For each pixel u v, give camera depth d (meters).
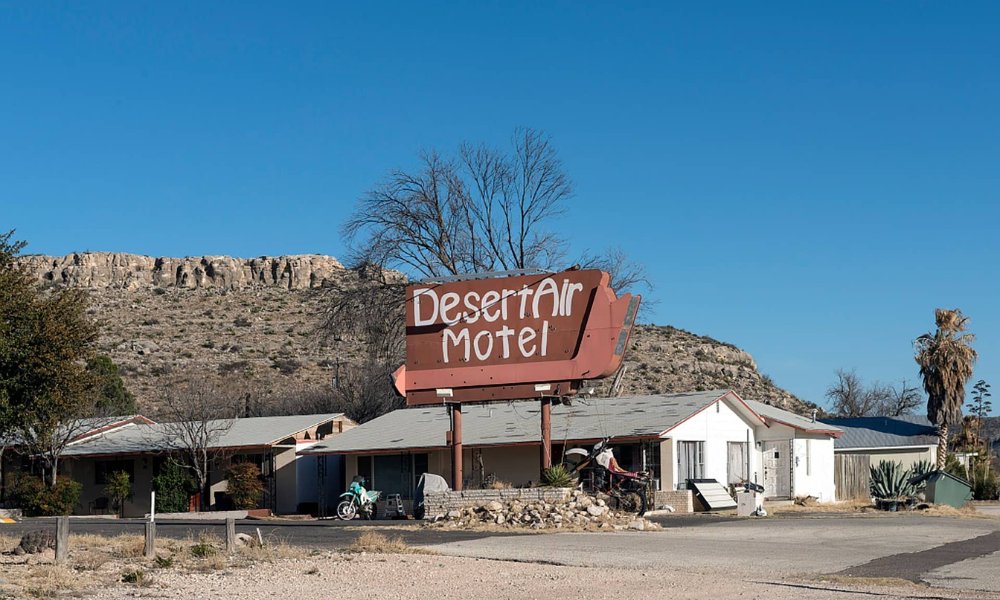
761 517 31.55
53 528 25.89
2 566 17.58
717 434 39.16
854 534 25.05
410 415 44.69
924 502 38.41
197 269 118.06
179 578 16.91
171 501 43.28
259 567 18.28
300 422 45.75
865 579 17.14
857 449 56.94
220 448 43.31
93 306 101.38
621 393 73.94
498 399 28.88
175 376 80.00
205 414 45.97
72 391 28.84
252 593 15.58
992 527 26.98
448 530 26.55
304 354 87.88
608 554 20.80
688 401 39.12
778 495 42.03
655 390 76.25
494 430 39.03
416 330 29.67
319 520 33.94
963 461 61.12
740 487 36.53
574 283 28.58
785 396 85.00
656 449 35.97
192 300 107.38
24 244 29.27
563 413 40.28
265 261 120.19
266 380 80.25
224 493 43.84
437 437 39.31
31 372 27.84
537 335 28.70
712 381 82.06
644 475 31.14
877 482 39.47
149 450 43.94
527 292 28.92
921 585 16.58
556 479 28.59
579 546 22.25
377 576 17.41
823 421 62.78
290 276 119.00
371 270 51.22
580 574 17.86
